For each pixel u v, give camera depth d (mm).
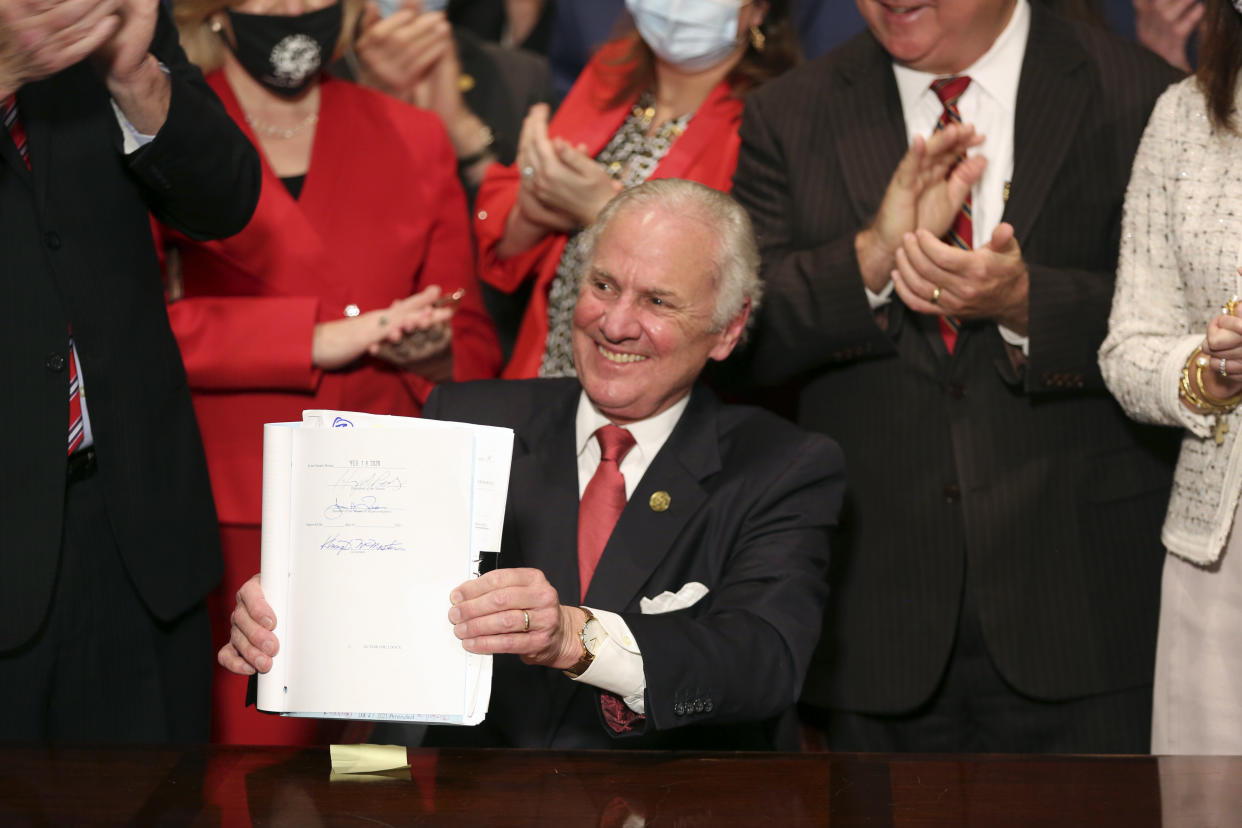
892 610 2297
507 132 3396
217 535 2076
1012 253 2162
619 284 1913
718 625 1690
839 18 3484
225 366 2580
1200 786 1347
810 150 2438
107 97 1898
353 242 2693
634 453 1995
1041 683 2229
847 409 2379
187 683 2035
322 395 2633
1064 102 2311
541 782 1355
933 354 2318
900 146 2379
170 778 1350
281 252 2646
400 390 2756
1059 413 2303
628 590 1851
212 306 2627
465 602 1358
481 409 2072
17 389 1776
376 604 1376
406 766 1393
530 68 3480
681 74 2773
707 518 1912
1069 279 2217
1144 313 2131
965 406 2297
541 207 2721
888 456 2328
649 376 1932
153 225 2652
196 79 2020
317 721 2619
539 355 2785
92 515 1887
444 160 2852
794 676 1715
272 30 2586
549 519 1935
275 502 1396
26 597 1766
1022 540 2260
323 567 1385
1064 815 1277
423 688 1367
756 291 2045
